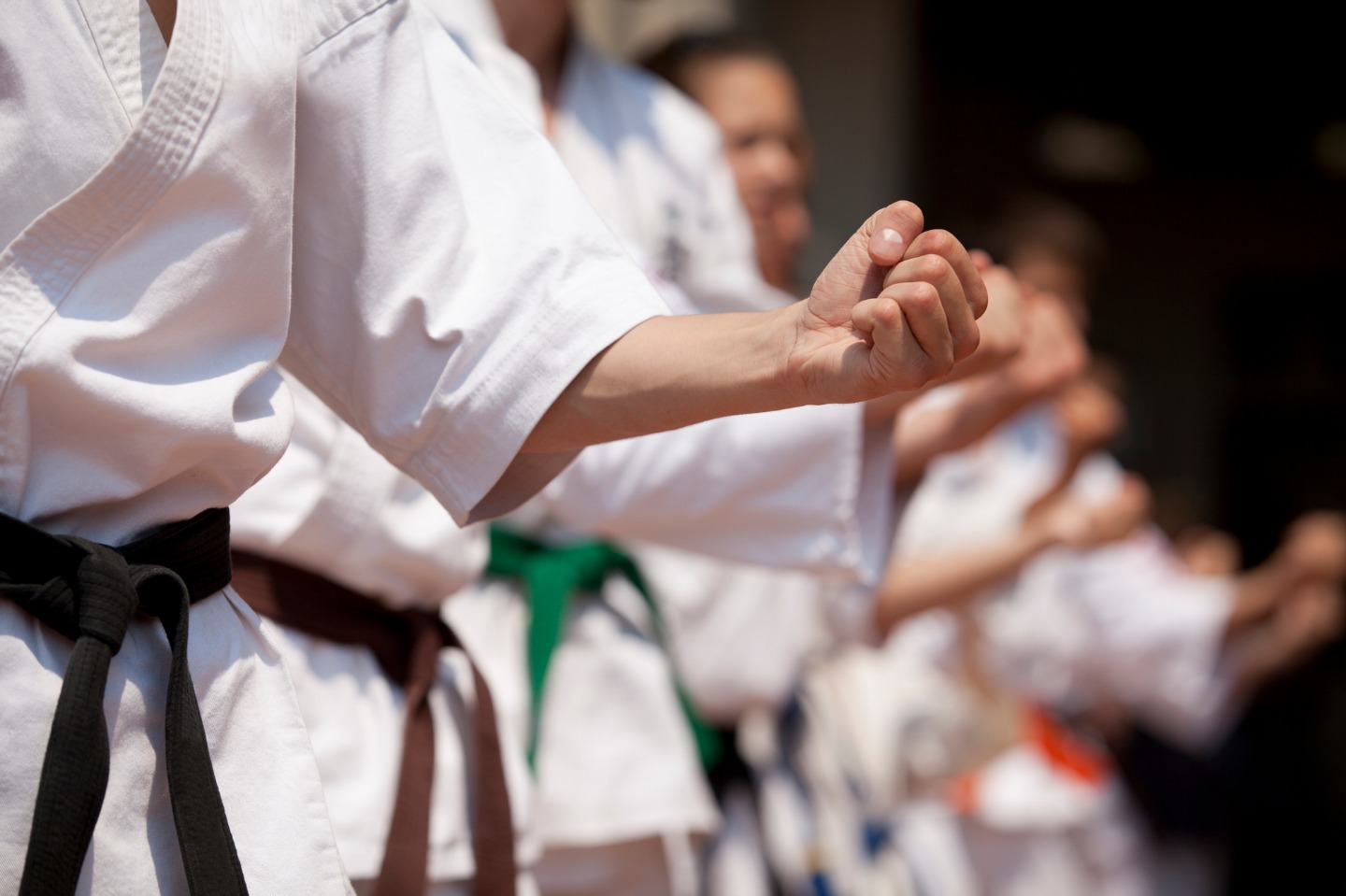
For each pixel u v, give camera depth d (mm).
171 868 1993
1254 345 17469
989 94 15383
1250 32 15555
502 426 2203
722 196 4672
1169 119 16594
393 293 2248
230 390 2064
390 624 3027
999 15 14891
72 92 1966
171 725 1948
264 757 2129
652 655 4113
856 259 2014
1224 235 17328
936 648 6496
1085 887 7547
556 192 2305
